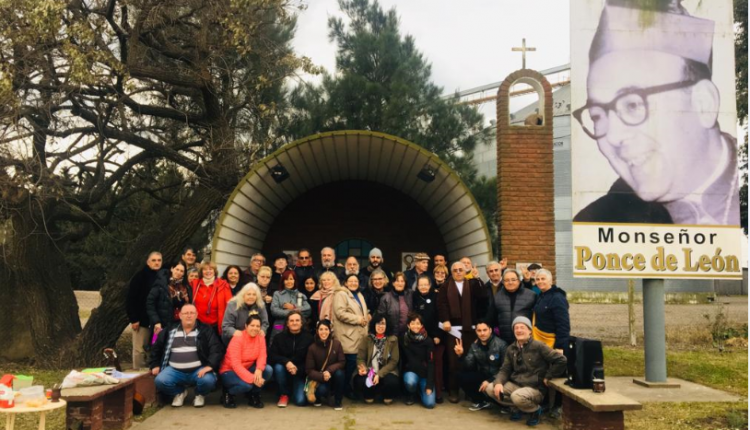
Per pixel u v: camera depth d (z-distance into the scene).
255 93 15.55
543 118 11.77
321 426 6.93
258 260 9.59
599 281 35.62
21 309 12.45
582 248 9.52
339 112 18.42
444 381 8.76
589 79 9.78
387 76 19.59
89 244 28.44
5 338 12.21
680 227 9.59
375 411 7.79
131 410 6.95
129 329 18.45
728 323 15.97
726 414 7.42
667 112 9.72
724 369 10.46
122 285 12.12
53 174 11.27
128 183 16.20
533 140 11.70
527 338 7.15
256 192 12.00
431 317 8.45
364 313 8.44
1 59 10.26
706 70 9.77
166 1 12.23
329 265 9.42
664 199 9.61
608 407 5.86
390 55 19.33
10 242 12.54
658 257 9.55
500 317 7.93
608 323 21.69
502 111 11.77
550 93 11.80
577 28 9.86
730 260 9.54
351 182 15.52
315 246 15.22
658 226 9.58
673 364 11.06
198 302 8.43
